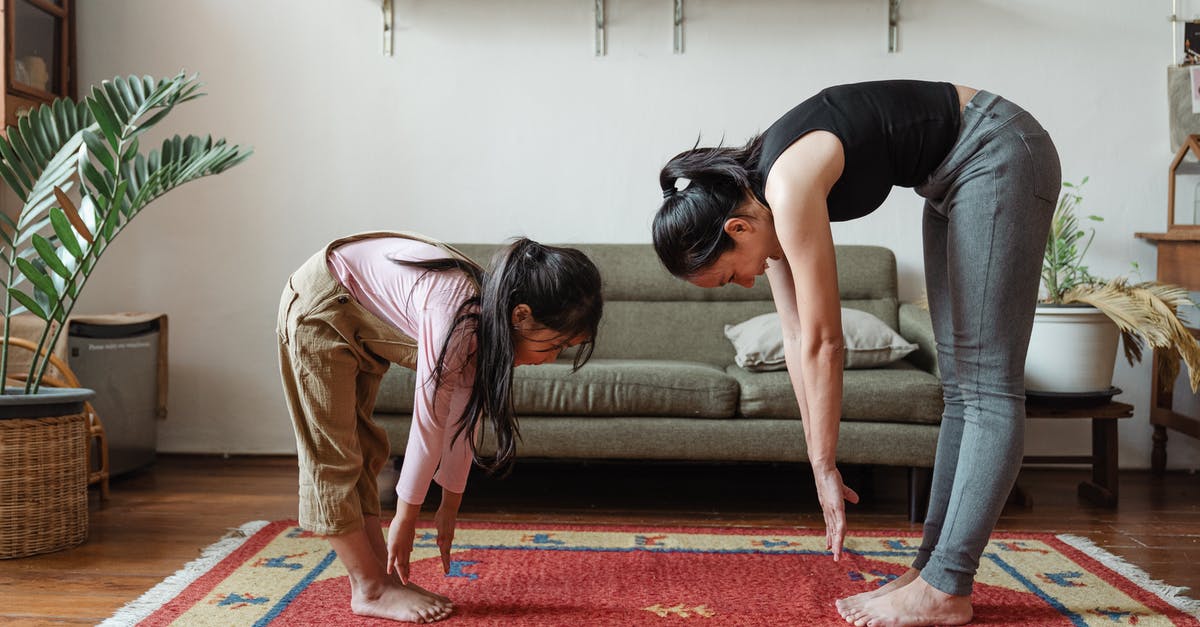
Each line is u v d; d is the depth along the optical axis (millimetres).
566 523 2383
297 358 1523
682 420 2477
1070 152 3211
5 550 2002
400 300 1500
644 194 3291
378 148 3301
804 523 2430
